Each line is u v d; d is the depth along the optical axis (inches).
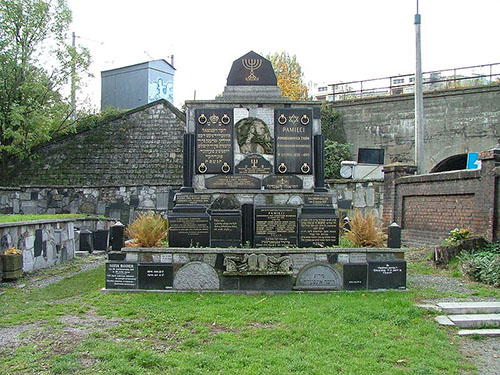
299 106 395.2
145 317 277.6
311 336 247.1
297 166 389.1
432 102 909.8
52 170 786.2
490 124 862.5
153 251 342.3
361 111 988.6
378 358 223.8
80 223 636.1
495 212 436.1
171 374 200.2
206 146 387.2
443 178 514.0
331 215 373.7
